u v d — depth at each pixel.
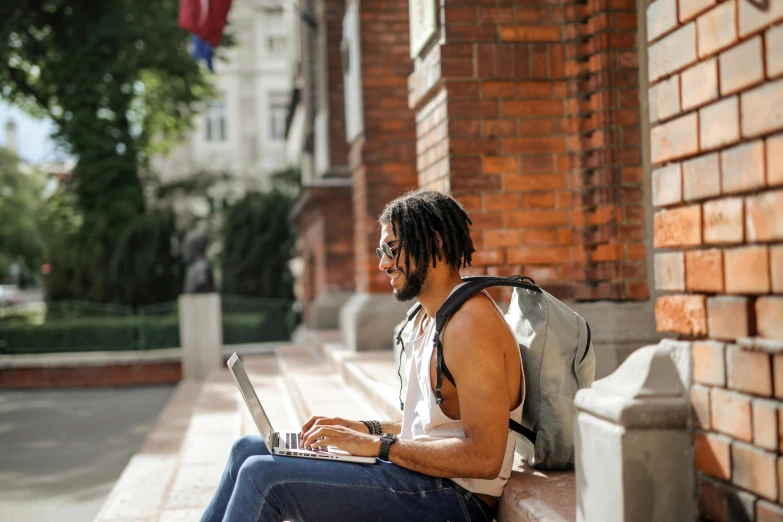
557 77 4.58
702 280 2.00
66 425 8.59
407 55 7.98
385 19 7.96
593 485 2.10
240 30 34.16
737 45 1.81
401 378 2.93
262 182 19.91
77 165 17.28
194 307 11.46
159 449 6.48
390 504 2.39
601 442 2.06
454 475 2.31
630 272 4.31
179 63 17.89
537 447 2.82
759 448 1.77
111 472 6.28
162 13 17.39
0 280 54.34
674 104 2.09
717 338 1.93
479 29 4.55
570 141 4.59
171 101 19.91
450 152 4.55
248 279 18.02
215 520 2.72
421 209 2.54
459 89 4.56
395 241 2.55
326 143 11.84
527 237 4.58
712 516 1.94
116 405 10.02
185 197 18.72
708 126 1.94
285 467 2.40
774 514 1.73
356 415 5.40
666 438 1.98
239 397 8.52
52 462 6.68
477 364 2.30
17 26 16.86
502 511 2.65
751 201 1.79
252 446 2.76
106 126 17.47
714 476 1.92
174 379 12.09
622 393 2.04
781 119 1.67
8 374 12.02
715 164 1.92
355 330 7.87
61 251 16.92
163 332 12.82
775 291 1.72
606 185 4.33
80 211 17.17
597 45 4.38
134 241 16.77
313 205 11.99
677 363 2.07
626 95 4.33
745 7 1.77
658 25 2.15
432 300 2.57
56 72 17.14
